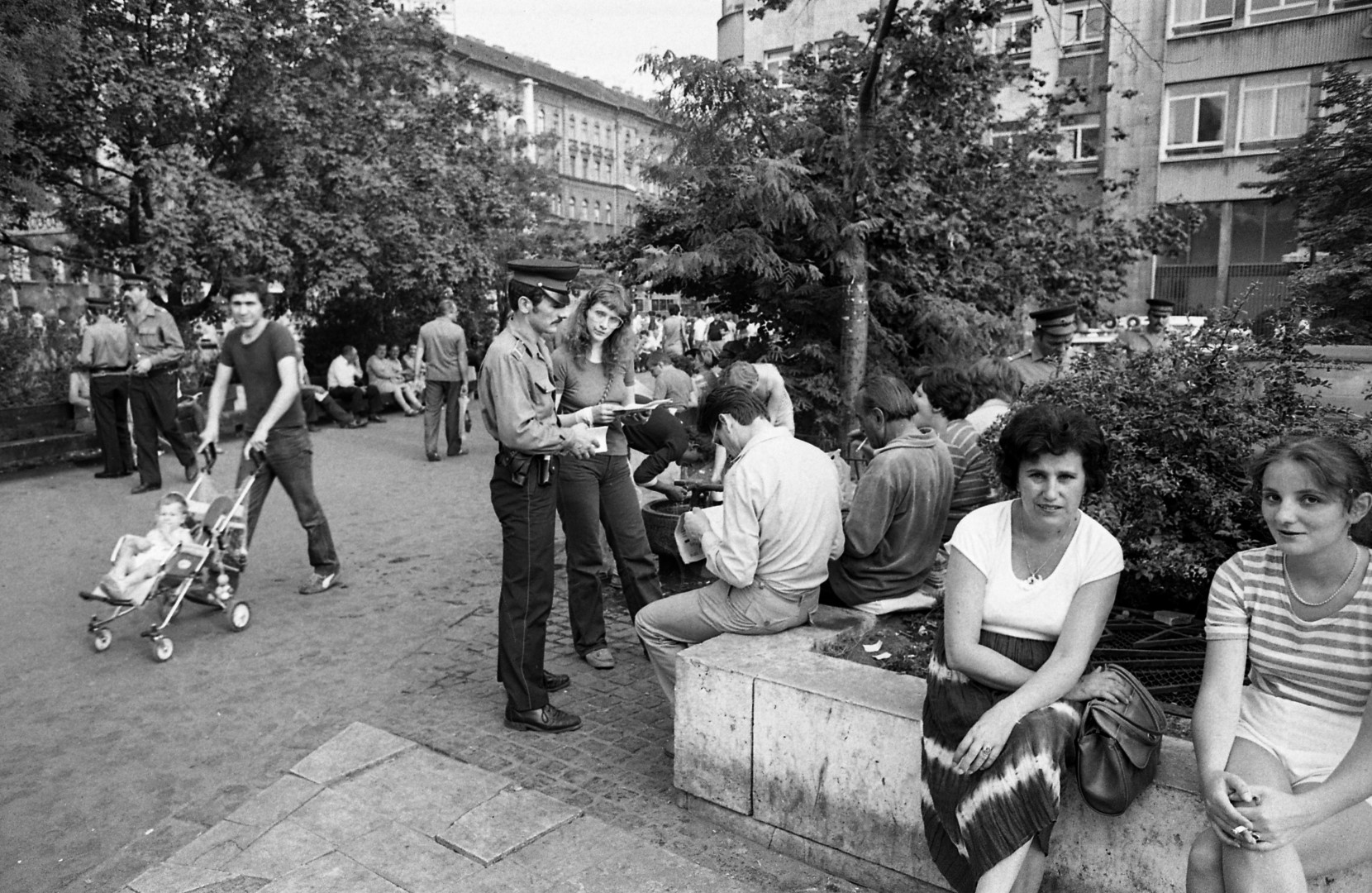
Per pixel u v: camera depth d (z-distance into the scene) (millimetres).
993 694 2715
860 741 3172
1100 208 13938
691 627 3961
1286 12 24047
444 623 6043
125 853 3498
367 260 17578
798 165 9609
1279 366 3836
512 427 4164
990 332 10844
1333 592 2432
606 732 4398
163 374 10398
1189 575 3750
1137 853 2684
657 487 6660
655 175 10422
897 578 4094
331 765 4043
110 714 4707
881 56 9469
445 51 20516
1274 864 2262
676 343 19656
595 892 3170
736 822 3541
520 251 24578
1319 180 17562
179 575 5469
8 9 10430
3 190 13281
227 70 16594
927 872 3078
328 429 16266
